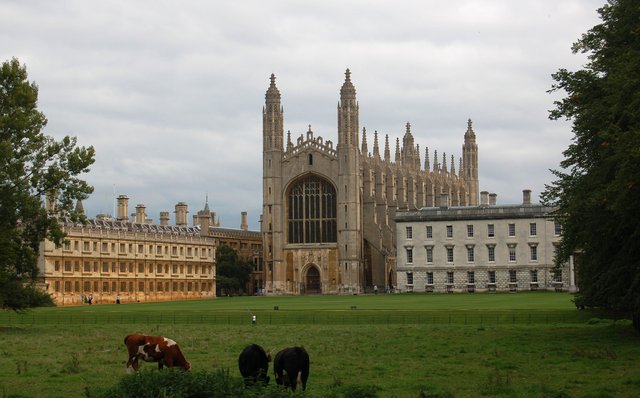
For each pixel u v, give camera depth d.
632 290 57.03
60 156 83.19
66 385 39.31
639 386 36.41
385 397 34.69
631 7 51.06
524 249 182.25
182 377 31.31
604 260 60.03
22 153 80.06
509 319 87.00
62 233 84.19
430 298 152.75
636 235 52.72
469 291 185.25
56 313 109.62
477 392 35.69
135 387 30.95
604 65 55.38
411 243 190.50
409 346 56.94
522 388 36.16
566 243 66.50
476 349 54.09
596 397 33.56
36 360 50.03
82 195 83.81
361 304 132.50
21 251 83.56
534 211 181.88
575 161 60.62
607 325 74.44
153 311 115.56
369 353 52.41
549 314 89.31
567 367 43.28
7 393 37.00
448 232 188.12
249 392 30.03
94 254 179.38
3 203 79.69
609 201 48.94
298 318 95.12
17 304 86.44
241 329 79.00
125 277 188.50
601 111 52.22
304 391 31.66
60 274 169.12
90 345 60.97
